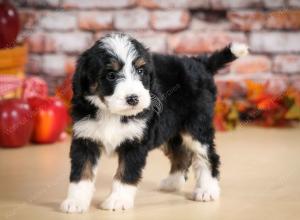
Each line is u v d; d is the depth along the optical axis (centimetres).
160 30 251
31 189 175
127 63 156
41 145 223
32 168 194
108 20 250
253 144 219
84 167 159
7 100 219
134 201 165
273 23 252
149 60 160
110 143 158
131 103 152
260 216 156
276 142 222
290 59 253
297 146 217
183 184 175
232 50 171
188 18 251
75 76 158
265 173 188
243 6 251
